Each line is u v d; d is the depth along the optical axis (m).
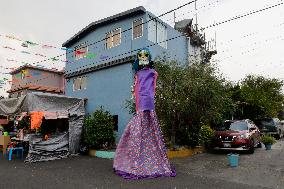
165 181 8.40
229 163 11.08
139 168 9.18
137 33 18.30
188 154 13.93
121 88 16.11
